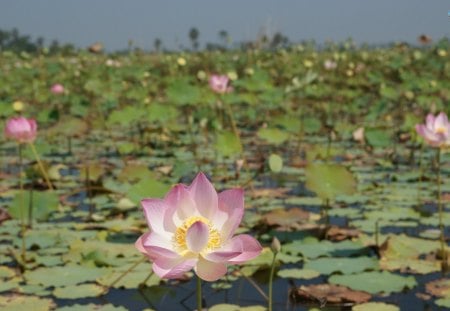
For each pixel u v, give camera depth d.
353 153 8.61
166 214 2.61
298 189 6.62
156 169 7.16
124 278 4.00
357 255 4.41
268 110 12.45
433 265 4.21
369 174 7.26
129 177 6.23
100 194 6.50
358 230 5.01
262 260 4.25
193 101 9.98
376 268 4.10
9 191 6.54
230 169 7.59
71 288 3.86
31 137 5.36
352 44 20.69
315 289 3.77
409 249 4.40
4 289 3.85
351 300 3.63
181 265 2.44
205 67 18.88
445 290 3.78
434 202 5.98
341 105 12.82
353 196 6.14
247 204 5.96
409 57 18.98
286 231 4.98
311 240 4.70
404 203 5.90
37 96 14.01
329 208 5.77
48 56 27.70
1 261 4.40
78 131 8.74
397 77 16.56
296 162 7.80
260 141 9.77
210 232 2.59
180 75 16.47
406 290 3.82
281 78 16.84
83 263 4.27
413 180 6.89
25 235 4.91
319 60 19.64
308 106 13.27
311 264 4.18
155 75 18.08
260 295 3.80
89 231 5.07
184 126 11.33
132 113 9.46
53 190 6.56
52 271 4.11
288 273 4.02
